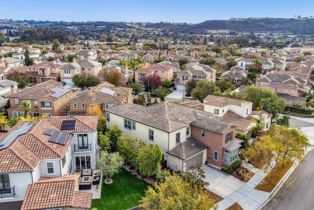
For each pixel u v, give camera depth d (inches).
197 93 2787.9
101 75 3531.0
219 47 7632.9
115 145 1430.9
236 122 1781.5
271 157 1375.5
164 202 802.8
